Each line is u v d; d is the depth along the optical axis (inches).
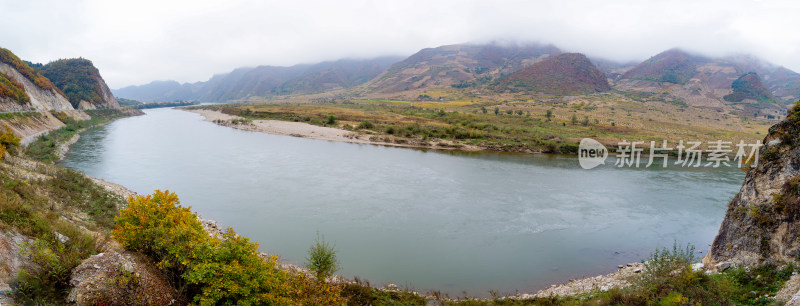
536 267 807.1
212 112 6186.0
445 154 2420.0
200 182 1462.8
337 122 3769.7
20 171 868.0
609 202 1322.6
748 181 629.0
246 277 391.5
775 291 492.1
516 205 1267.2
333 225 1034.7
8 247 345.4
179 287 391.9
